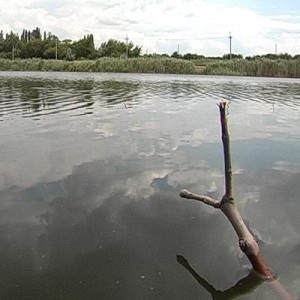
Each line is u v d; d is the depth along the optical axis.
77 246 5.10
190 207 6.24
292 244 5.19
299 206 6.31
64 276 4.49
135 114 15.32
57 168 8.00
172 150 9.55
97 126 12.47
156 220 5.80
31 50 95.88
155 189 6.96
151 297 4.16
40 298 4.13
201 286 4.34
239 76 59.62
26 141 10.19
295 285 4.37
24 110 15.81
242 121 14.09
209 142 10.48
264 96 24.75
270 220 5.83
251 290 4.29
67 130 11.70
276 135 11.54
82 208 6.17
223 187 7.10
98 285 4.33
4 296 4.16
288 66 57.72
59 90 26.22
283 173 7.90
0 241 5.20
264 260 4.80
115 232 5.45
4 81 36.25
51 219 5.81
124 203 6.37
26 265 4.69
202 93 26.45
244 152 9.48
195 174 7.75
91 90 26.83
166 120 13.98
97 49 94.06
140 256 4.89
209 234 5.41
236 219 4.90
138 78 46.53
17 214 5.95
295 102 21.14
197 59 87.81
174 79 45.72
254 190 6.97
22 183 7.18
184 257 4.87
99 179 7.40
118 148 9.64
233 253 4.96
